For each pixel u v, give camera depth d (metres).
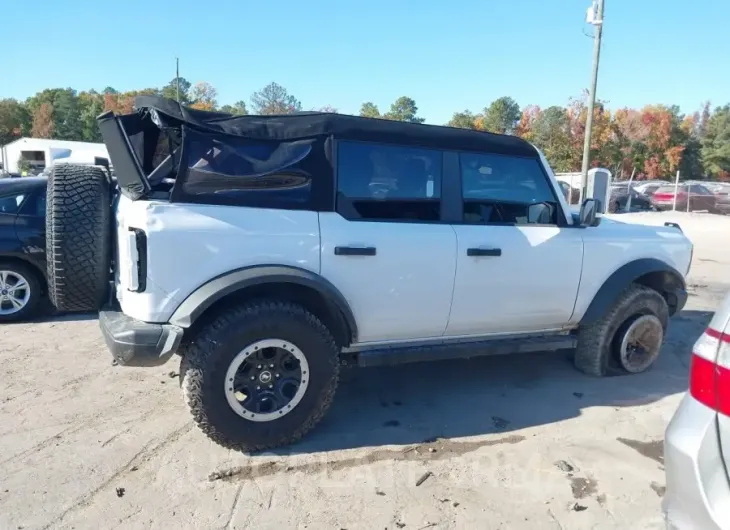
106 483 3.18
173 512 2.94
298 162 3.60
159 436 3.73
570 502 3.11
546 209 4.49
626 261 4.79
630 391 4.69
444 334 4.18
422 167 4.00
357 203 3.77
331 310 3.69
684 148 60.62
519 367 5.25
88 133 90.56
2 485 3.13
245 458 3.49
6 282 6.36
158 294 3.27
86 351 5.38
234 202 3.44
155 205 3.25
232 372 3.37
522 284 4.30
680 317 7.20
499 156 4.29
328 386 3.64
